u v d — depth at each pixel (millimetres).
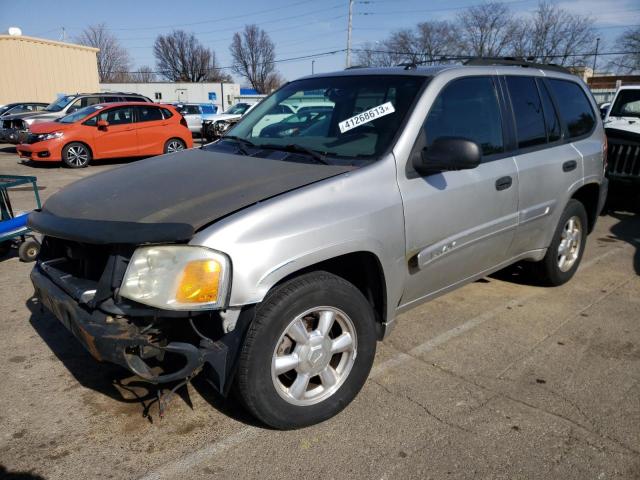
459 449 2693
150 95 51094
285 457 2629
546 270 4684
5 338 3848
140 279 2383
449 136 3410
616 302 4609
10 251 6020
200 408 3023
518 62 4312
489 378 3367
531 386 3277
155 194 2820
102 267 2648
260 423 2881
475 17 47906
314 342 2756
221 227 2424
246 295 2424
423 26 49812
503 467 2570
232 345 2498
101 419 2914
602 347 3791
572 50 45969
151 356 2488
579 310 4430
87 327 2438
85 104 17719
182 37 83125
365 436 2789
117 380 3305
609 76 45312
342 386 2934
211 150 3717
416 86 3406
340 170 2949
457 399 3129
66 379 3312
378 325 3178
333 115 3582
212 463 2586
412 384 3287
